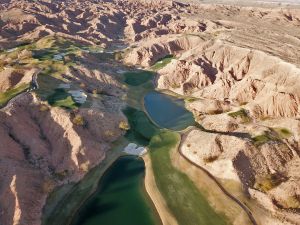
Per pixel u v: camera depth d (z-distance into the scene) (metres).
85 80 102.56
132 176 69.62
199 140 74.62
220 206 59.31
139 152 76.56
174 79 110.62
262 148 67.88
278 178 62.62
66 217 59.78
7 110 75.75
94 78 105.00
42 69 100.62
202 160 69.31
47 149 72.19
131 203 62.72
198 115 89.69
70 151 71.75
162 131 84.19
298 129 71.56
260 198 59.28
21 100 80.88
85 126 78.12
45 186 63.84
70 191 65.19
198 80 106.38
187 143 75.75
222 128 79.19
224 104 90.25
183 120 89.12
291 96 79.75
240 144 68.56
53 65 105.38
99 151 74.31
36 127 76.62
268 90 86.88
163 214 59.25
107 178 69.25
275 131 73.19
